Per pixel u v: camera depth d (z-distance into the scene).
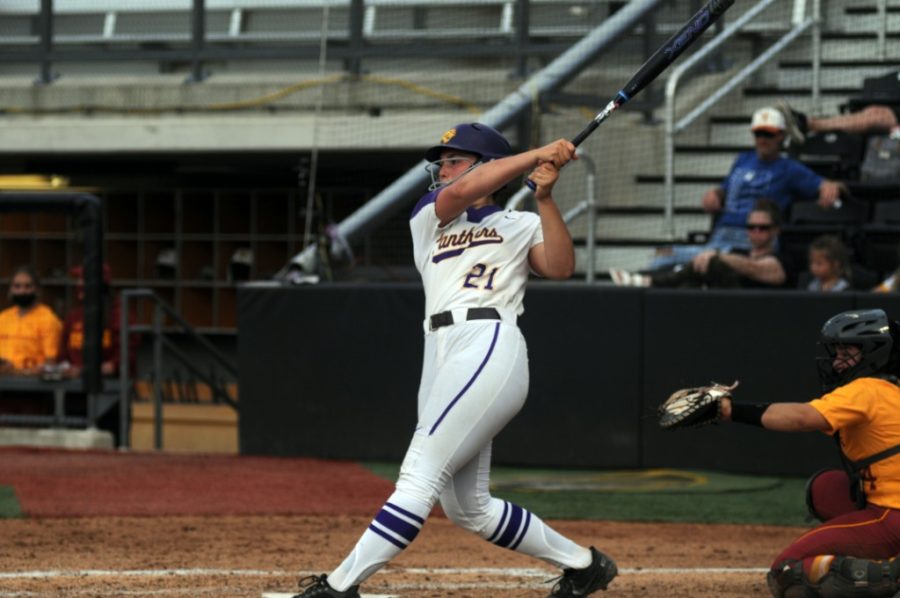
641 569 22.80
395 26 51.88
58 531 25.98
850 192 41.09
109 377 44.69
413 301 36.06
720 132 49.38
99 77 56.28
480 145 17.42
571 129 46.22
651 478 33.84
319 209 42.62
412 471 16.89
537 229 17.23
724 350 34.06
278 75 53.84
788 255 37.78
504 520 17.62
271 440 37.47
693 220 46.41
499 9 50.38
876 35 49.75
